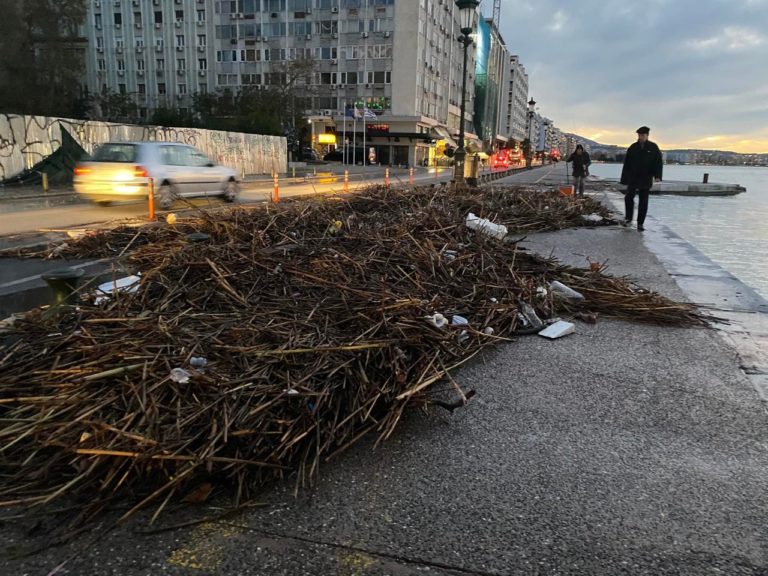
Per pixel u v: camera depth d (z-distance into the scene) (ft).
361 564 6.98
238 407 9.12
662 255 28.04
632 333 16.22
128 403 8.97
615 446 9.98
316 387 10.02
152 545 7.20
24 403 9.29
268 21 228.43
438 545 7.38
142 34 245.24
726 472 9.23
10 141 70.33
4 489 7.93
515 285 18.76
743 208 82.17
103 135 81.97
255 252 18.29
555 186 88.17
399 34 214.90
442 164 256.32
